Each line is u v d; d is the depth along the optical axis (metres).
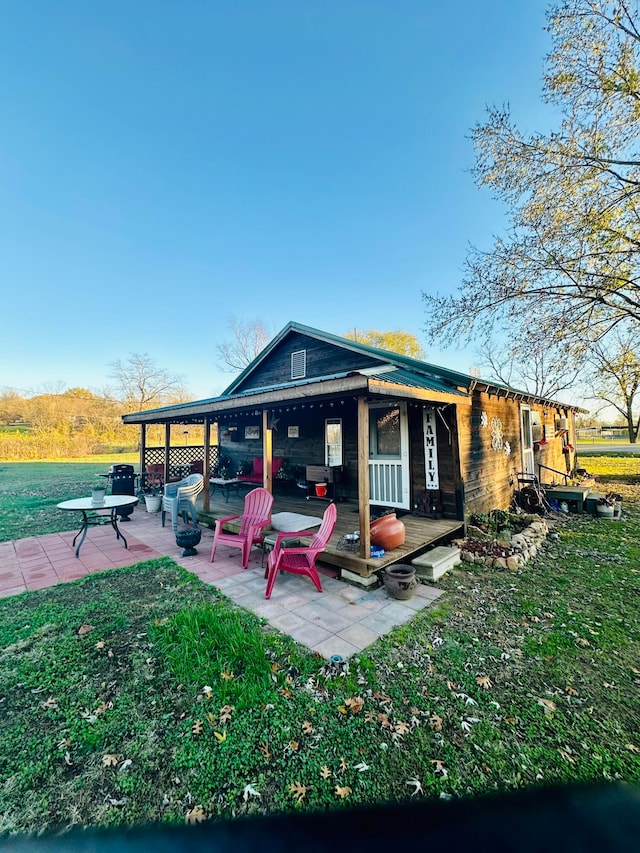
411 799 1.74
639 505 8.95
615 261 8.45
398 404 6.49
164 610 3.61
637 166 8.02
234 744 2.04
